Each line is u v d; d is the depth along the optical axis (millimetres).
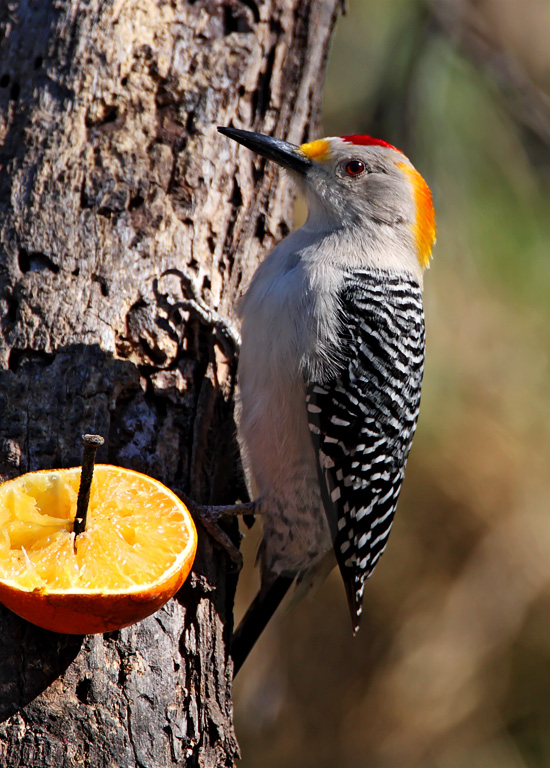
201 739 5941
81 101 7305
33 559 5148
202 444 6848
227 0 8219
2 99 7383
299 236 7562
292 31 8617
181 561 5328
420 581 11703
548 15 11875
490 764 11398
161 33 7781
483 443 11266
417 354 7613
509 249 10680
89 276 6836
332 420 7098
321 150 7547
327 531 7578
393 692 11672
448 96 10680
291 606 7910
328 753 11688
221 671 6301
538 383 11258
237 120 8070
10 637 5488
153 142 7508
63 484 5453
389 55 10961
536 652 11648
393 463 7660
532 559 11484
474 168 10664
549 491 11422
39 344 6465
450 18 11031
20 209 6930
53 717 5422
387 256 7492
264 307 6992
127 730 5566
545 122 10922
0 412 6215
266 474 7137
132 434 6543
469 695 11617
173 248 7238
